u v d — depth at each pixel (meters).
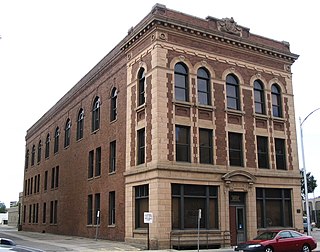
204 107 28.62
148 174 26.72
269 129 31.91
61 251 23.91
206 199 27.59
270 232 22.94
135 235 27.66
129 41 30.69
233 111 30.03
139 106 28.86
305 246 23.03
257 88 32.38
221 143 29.02
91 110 37.75
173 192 26.44
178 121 27.38
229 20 31.34
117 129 32.03
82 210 37.44
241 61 31.47
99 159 35.62
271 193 31.06
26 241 32.91
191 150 27.55
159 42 27.69
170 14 28.58
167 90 27.39
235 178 28.77
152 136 26.83
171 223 25.72
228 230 27.78
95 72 37.38
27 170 60.81
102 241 31.38
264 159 31.39
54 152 48.25
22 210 61.00
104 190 33.22
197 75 29.22
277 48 33.69
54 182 47.16
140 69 29.48
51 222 46.94
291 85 34.16
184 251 24.12
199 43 29.56
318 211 86.62
